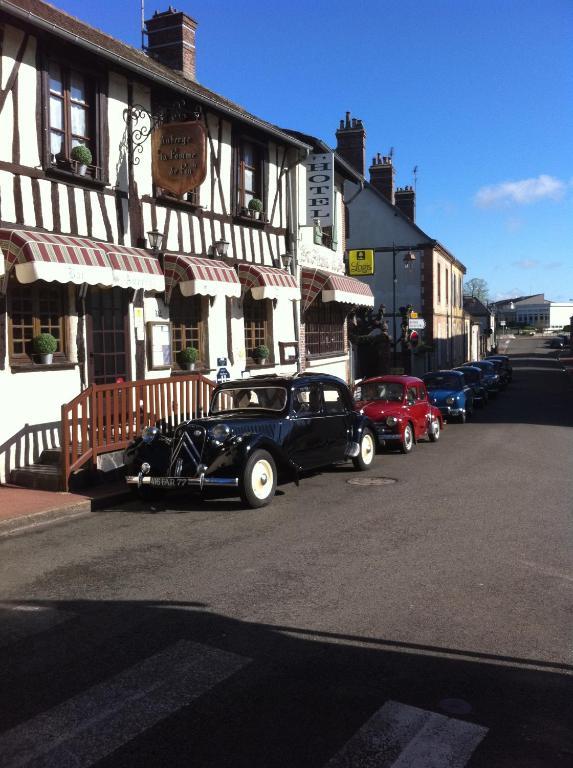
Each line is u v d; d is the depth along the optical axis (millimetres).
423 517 8125
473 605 5168
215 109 14047
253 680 3945
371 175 38406
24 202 10031
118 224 11859
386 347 29875
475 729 3410
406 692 3801
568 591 5492
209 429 8789
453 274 46156
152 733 3379
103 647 4434
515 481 10578
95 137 11453
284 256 17297
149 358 12523
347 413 11156
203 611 5055
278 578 5816
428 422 15562
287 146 17484
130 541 7141
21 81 9961
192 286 12305
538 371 55375
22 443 9984
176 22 17422
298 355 18031
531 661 4211
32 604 5262
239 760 3145
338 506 8805
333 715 3549
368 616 4945
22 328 10133
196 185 12328
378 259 37062
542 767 3088
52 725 3457
